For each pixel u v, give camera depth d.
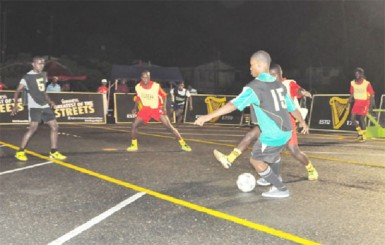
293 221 4.97
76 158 9.20
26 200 5.79
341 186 6.72
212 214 5.22
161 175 7.47
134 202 5.73
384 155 10.05
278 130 5.61
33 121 8.87
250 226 4.78
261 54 5.73
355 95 13.33
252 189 6.33
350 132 16.30
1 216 5.09
